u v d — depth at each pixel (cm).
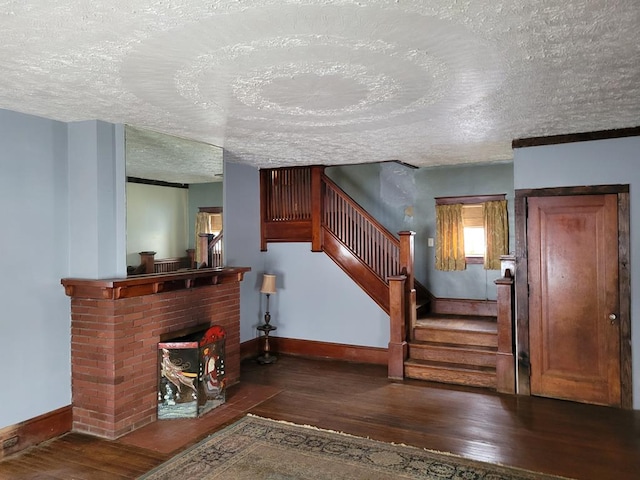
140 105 321
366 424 388
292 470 307
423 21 194
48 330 359
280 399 452
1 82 271
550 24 198
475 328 552
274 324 651
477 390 479
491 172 637
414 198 688
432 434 366
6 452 329
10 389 332
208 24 196
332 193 612
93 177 369
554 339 450
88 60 236
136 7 180
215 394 429
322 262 617
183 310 430
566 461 319
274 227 646
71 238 378
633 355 416
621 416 403
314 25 198
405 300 563
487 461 319
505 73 259
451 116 355
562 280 446
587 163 427
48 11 183
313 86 279
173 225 429
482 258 646
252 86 278
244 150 501
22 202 343
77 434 366
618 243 420
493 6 181
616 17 191
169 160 425
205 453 333
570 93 298
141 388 383
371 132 411
